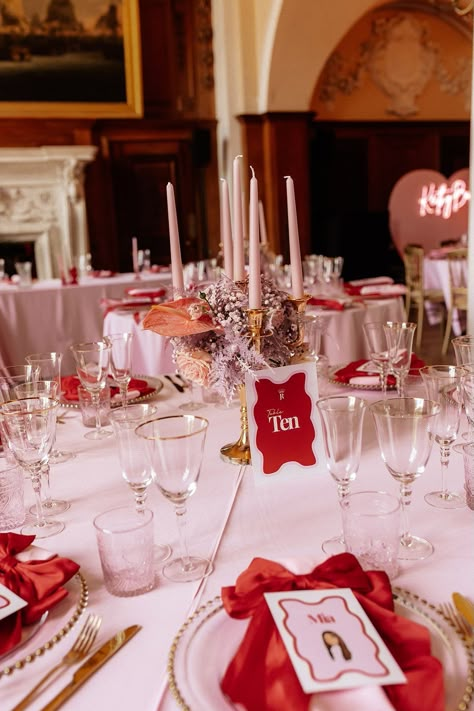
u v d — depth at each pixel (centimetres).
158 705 78
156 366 358
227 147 789
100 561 108
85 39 721
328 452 113
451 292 599
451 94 947
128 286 515
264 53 743
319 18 724
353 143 909
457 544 112
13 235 741
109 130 771
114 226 793
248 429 142
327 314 348
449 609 91
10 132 726
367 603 86
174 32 784
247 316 143
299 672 76
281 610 85
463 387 130
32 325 484
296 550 113
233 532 121
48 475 143
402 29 895
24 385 156
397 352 181
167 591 102
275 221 784
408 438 108
